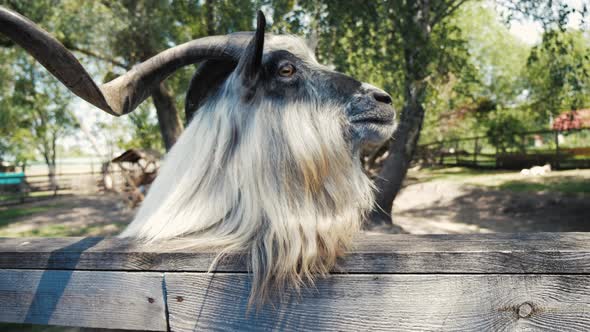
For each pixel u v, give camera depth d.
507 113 23.34
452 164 23.95
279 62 1.91
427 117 19.52
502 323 1.31
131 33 7.21
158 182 2.00
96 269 1.56
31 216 12.10
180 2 7.42
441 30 7.75
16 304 1.64
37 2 7.23
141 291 1.52
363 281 1.40
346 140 1.96
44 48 1.22
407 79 7.11
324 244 1.50
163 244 1.63
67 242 1.73
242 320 1.46
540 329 1.30
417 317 1.36
